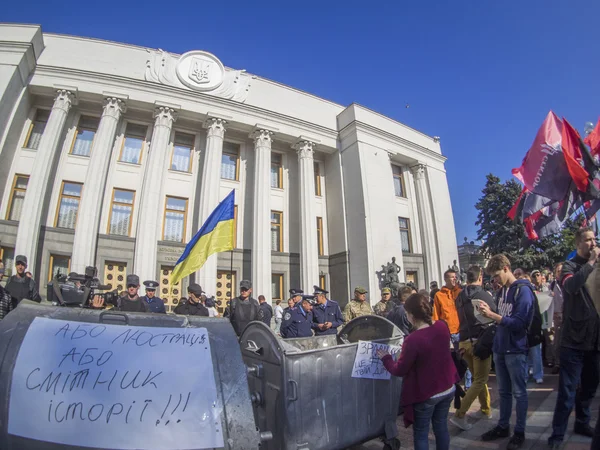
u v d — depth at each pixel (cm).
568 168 562
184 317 200
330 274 2105
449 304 535
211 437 156
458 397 430
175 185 1798
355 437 332
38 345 168
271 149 2106
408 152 2347
